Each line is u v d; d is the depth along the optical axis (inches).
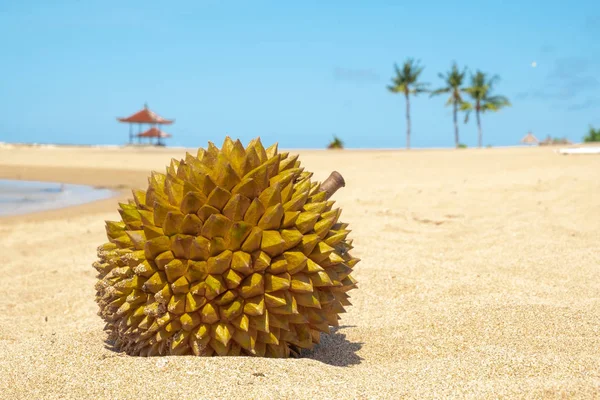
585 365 123.8
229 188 131.8
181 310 125.5
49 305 212.2
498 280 211.9
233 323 126.9
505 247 261.4
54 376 117.5
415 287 209.3
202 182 132.3
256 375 115.5
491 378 117.6
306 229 131.9
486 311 171.5
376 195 431.2
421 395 106.6
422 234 302.2
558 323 159.0
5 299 220.8
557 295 191.0
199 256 125.9
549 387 106.5
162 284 126.8
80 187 768.3
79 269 262.7
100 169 1059.9
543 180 422.6
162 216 129.6
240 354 130.6
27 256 300.5
